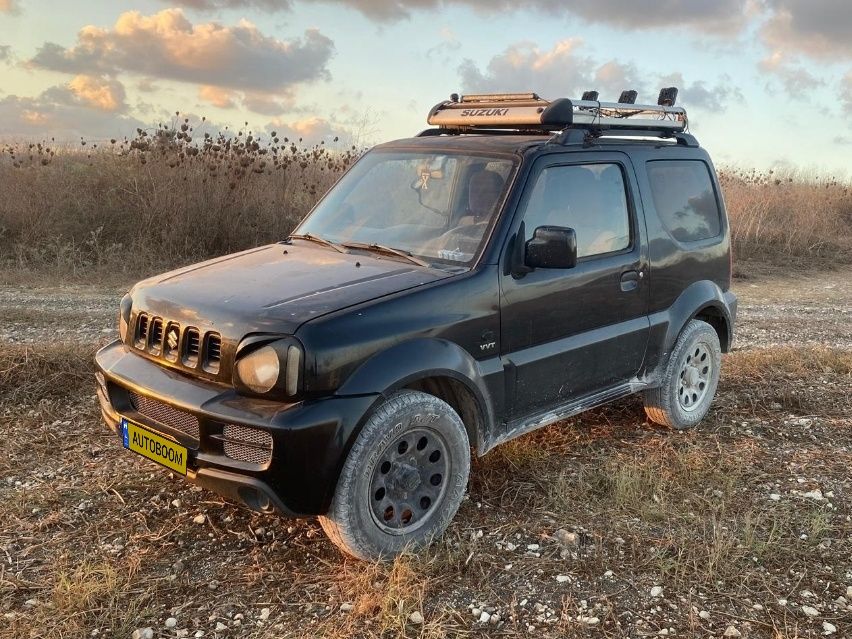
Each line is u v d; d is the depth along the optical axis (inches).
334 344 121.4
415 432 134.0
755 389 237.1
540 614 121.1
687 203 200.5
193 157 467.5
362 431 124.5
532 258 147.0
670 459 181.3
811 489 168.2
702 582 130.3
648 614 121.6
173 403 126.1
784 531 148.0
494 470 171.8
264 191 467.5
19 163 477.4
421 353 131.3
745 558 138.2
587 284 166.1
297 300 129.3
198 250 431.5
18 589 122.6
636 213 181.3
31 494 153.6
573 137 169.8
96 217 441.1
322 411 119.4
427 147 175.9
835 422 211.6
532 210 156.3
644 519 151.6
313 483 120.2
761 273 503.2
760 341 316.8
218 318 127.4
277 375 119.5
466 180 161.0
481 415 145.8
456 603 123.0
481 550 138.9
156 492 157.5
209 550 137.3
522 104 175.9
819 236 577.9
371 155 187.0
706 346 205.8
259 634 114.3
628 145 185.6
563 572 132.7
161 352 135.6
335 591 125.7
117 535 141.0
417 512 137.9
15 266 394.9
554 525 148.6
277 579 129.1
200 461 124.5
